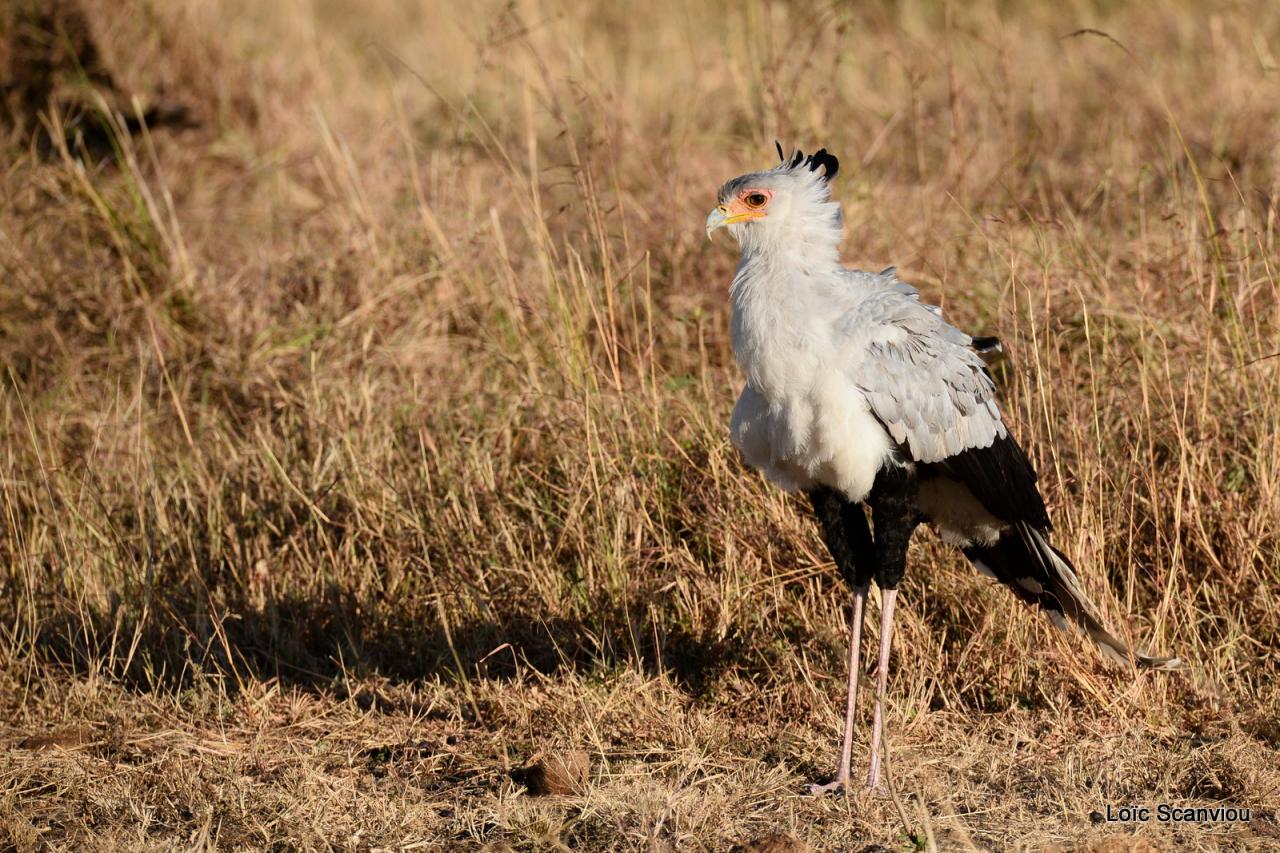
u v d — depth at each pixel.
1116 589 9.66
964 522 8.66
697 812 7.70
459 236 13.83
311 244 14.75
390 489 10.76
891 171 15.45
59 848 7.66
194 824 7.92
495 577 10.22
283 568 10.70
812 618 9.66
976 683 9.15
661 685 9.29
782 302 7.73
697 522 10.33
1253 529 9.58
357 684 9.64
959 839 7.44
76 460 11.83
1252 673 9.07
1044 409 9.99
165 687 9.71
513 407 11.49
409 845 7.59
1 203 14.58
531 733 8.89
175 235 14.23
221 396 12.95
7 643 10.05
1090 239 13.16
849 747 8.13
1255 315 10.61
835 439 7.75
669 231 13.91
